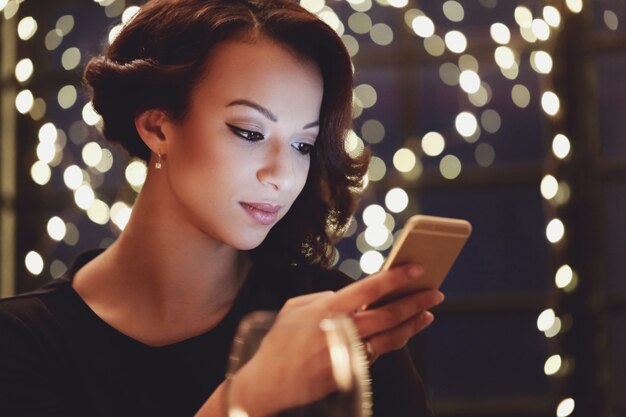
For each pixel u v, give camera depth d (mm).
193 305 1406
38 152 3498
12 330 1370
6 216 3902
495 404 3709
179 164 1322
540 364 3703
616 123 3693
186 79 1301
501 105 3746
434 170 3777
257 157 1294
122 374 1371
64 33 3889
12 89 3900
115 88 1385
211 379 1380
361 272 3658
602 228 3682
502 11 3740
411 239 1056
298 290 1499
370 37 3807
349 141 1472
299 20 1300
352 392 845
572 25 3656
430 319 1131
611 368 3664
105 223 3865
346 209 1527
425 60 3770
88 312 1396
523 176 3721
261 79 1281
